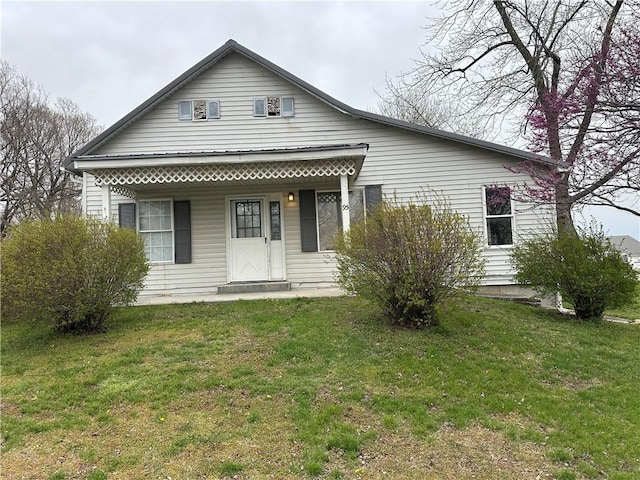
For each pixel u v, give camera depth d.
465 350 5.68
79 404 4.25
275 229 10.69
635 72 6.54
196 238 10.64
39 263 5.91
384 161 10.54
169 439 3.61
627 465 3.34
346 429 3.73
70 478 3.13
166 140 10.73
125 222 10.54
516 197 9.70
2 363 5.40
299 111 10.80
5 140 24.09
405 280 6.01
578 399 4.54
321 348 5.55
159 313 7.73
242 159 8.49
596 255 7.91
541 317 7.87
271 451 3.44
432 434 3.73
